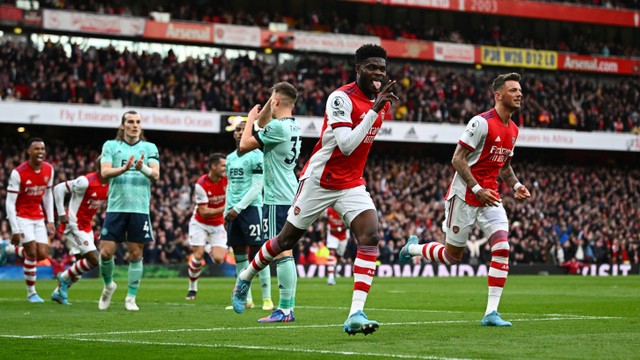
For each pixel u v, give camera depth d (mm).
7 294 17125
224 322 9812
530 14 43625
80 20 35312
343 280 27391
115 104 34531
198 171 35000
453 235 9453
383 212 35938
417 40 42094
